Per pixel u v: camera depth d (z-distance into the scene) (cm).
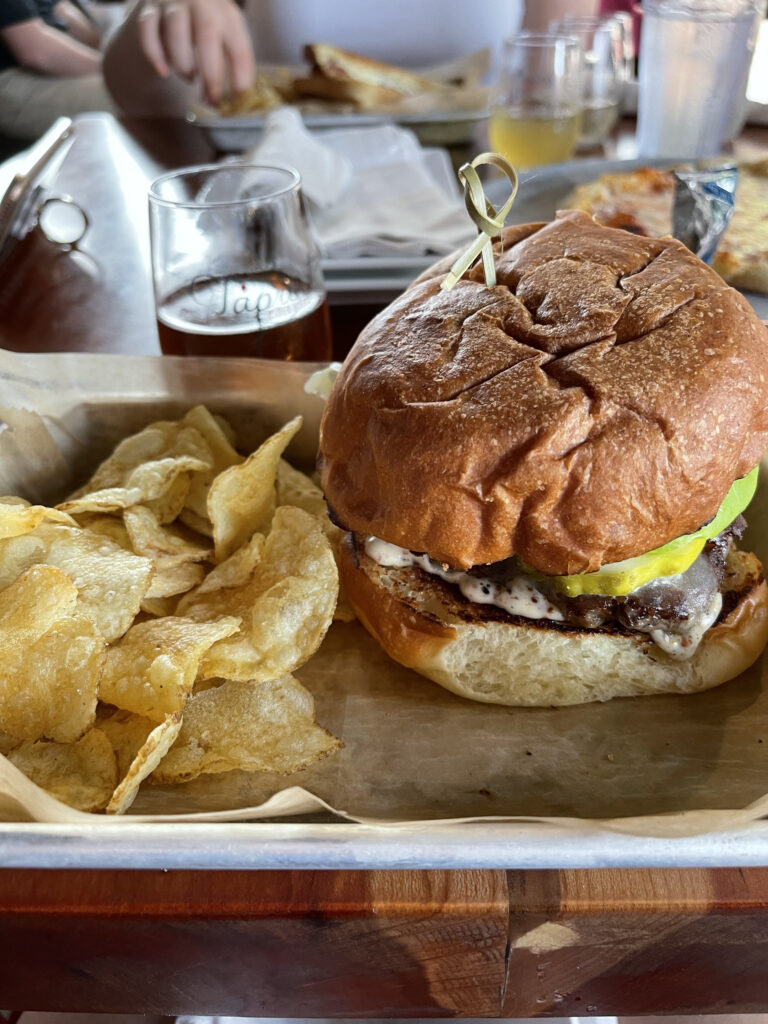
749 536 27
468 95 55
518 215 41
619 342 20
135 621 27
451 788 22
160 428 30
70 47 78
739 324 20
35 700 22
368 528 22
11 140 68
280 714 23
